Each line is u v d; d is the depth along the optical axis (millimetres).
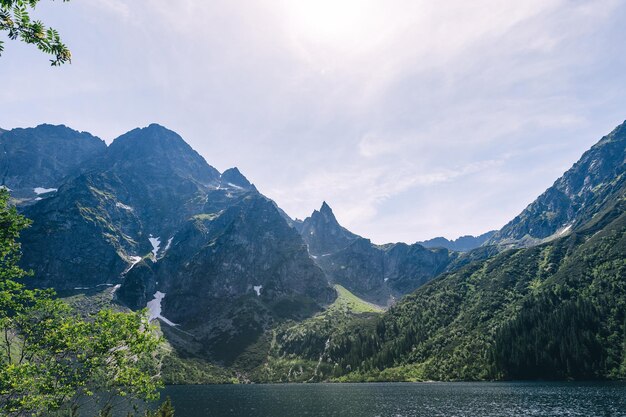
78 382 33938
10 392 28875
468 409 114312
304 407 132375
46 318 33969
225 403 147125
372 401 142750
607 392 139500
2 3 17578
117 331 35781
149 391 39875
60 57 19719
